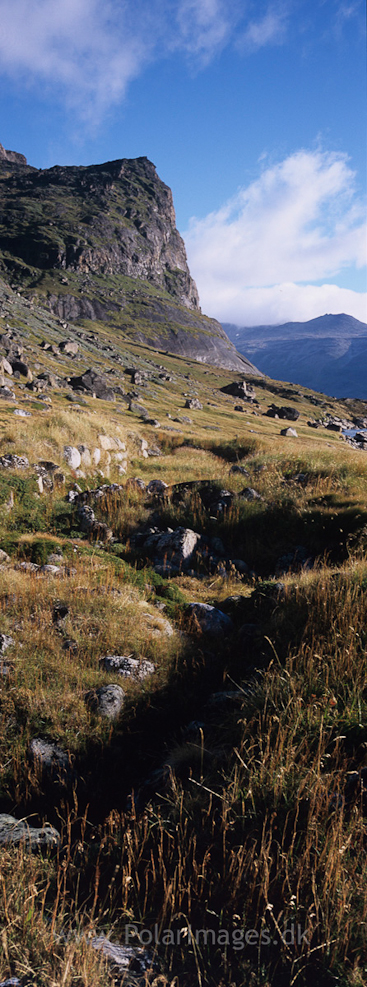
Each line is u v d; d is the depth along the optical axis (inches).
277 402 6112.2
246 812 135.1
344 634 204.2
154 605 313.1
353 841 121.9
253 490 552.7
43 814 153.9
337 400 7815.0
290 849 115.1
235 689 215.6
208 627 283.7
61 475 625.0
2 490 513.7
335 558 411.2
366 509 443.2
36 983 89.2
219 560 451.8
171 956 98.7
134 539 490.9
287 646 225.3
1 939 97.3
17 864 121.3
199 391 4894.2
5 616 252.1
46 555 374.3
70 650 233.8
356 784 137.3
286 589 290.0
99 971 93.4
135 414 2258.9
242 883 115.6
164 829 132.1
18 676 208.2
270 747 151.7
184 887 116.2
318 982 95.5
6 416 1049.5
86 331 6569.9
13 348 2763.3
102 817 154.6
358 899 108.9
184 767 163.0
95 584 312.8
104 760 177.9
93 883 123.3
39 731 182.7
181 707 207.6
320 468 611.8
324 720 157.9
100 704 197.3
